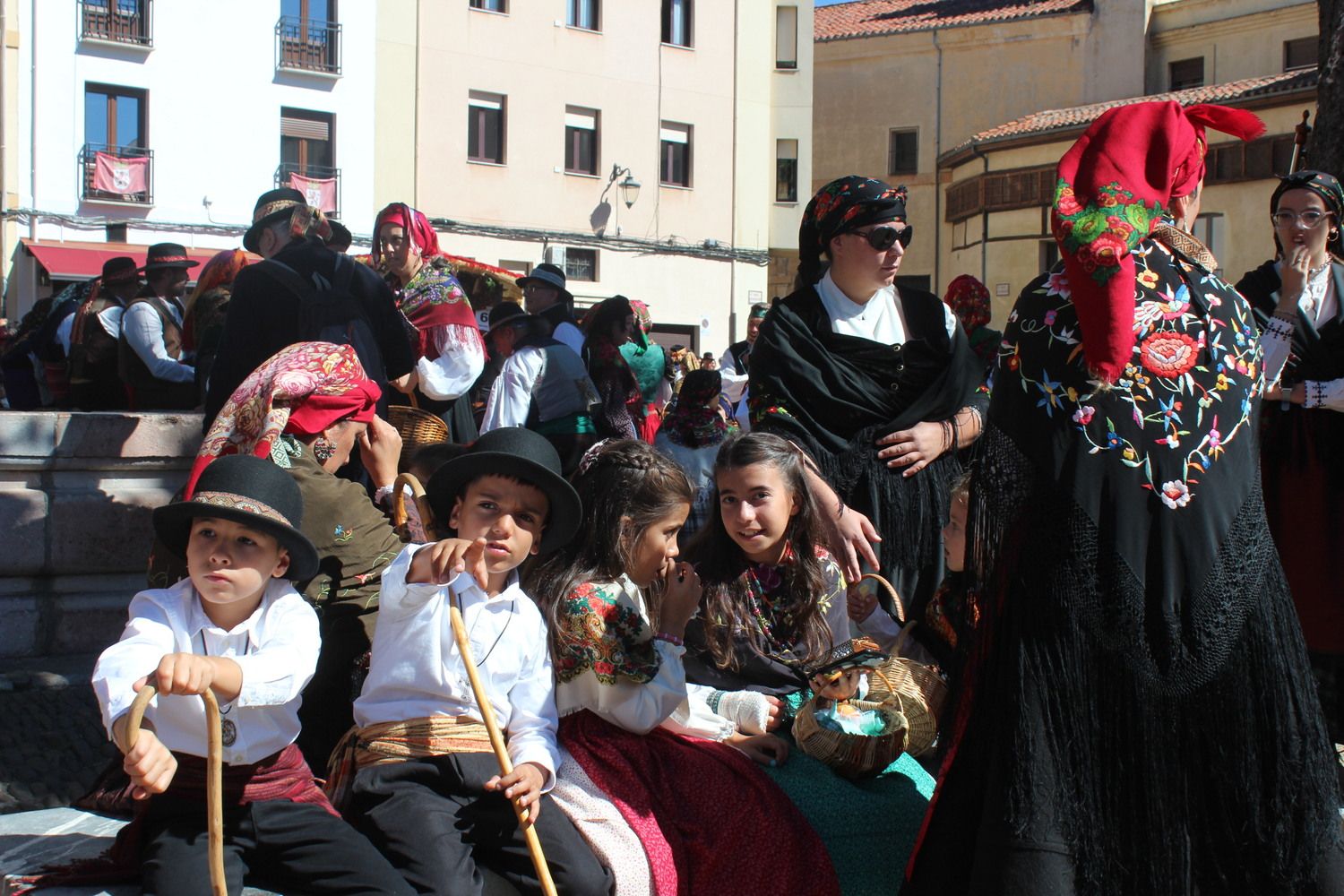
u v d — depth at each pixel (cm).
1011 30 3788
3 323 1519
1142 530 276
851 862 348
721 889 330
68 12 2477
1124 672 273
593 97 3006
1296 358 476
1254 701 275
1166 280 287
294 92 2669
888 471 414
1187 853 272
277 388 375
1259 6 3422
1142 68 3631
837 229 425
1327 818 277
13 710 491
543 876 302
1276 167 3031
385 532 395
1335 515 471
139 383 730
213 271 700
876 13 4231
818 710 363
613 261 3041
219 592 301
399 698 329
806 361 422
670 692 345
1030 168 3447
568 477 668
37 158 2467
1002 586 287
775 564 388
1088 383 280
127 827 306
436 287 612
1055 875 269
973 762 291
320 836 302
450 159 2823
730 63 3219
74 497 541
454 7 2814
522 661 334
